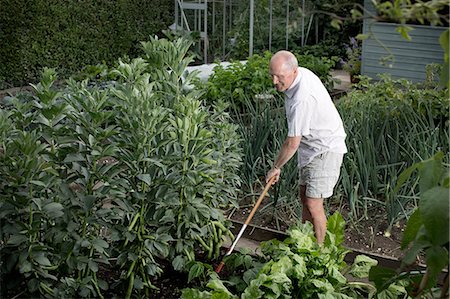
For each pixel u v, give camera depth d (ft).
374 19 6.17
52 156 11.71
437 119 19.97
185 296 10.89
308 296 11.58
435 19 5.97
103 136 11.60
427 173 7.16
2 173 11.10
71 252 11.30
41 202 11.06
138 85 13.60
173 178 12.25
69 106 11.99
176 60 14.87
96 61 37.06
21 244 11.28
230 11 37.22
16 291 12.22
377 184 17.48
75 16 35.65
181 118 13.28
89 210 11.21
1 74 33.30
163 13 40.50
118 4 37.68
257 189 18.75
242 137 18.53
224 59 37.83
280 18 38.42
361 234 16.37
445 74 6.93
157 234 12.43
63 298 11.23
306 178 14.96
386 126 18.69
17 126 12.31
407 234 7.72
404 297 12.17
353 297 12.45
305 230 13.02
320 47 40.47
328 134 14.47
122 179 11.64
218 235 14.01
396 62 33.53
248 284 12.35
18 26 33.37
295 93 14.01
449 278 7.26
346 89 34.83
